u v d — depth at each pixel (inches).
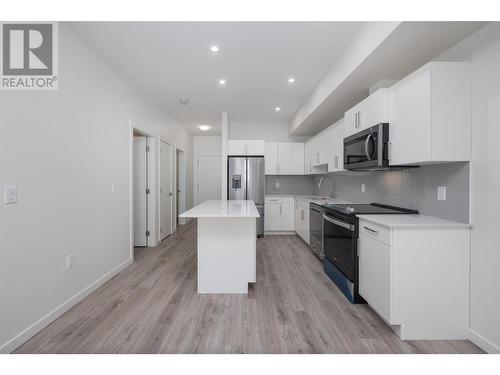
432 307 72.2
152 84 142.9
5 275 66.2
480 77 69.0
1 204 65.4
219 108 190.9
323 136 169.8
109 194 116.3
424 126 73.0
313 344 69.9
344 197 168.6
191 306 90.7
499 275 64.3
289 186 235.1
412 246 72.0
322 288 106.7
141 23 88.9
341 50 107.0
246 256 101.4
